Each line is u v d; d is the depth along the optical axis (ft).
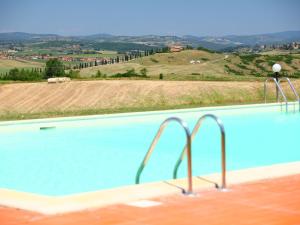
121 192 16.30
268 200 15.44
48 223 13.23
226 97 110.63
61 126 43.70
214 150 34.86
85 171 27.96
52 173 27.55
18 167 29.12
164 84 126.93
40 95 132.46
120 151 34.24
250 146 36.24
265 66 430.61
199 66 440.45
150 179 26.08
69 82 138.41
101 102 120.26
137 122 48.01
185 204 15.08
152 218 13.66
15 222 13.33
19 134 40.78
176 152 33.91
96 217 13.76
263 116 52.11
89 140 38.42
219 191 16.65
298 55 465.06
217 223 13.16
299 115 52.70
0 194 16.07
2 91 137.18
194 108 54.39
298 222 13.23
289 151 34.30
